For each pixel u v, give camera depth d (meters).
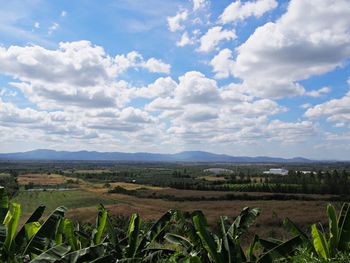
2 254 8.41
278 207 57.56
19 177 149.25
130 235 9.80
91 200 85.12
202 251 8.92
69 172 197.62
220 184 111.00
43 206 10.46
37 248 8.70
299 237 8.63
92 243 10.05
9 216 9.26
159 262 9.05
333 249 8.48
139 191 100.69
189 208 61.84
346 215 8.72
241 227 9.82
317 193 83.62
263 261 8.45
